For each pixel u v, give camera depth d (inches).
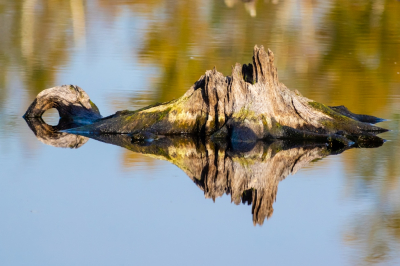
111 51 2578.7
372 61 2452.0
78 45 2728.8
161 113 1503.4
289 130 1430.9
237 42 2861.7
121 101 1753.2
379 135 1475.1
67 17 3577.8
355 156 1294.3
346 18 3555.6
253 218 957.8
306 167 1216.2
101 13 3708.2
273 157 1289.4
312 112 1477.6
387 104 1769.2
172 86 1971.0
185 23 3373.5
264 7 3983.8
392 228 925.8
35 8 3887.8
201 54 2546.8
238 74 1448.1
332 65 2370.8
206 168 1208.2
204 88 1491.1
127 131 1486.2
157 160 1256.8
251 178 1147.3
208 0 4254.4
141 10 3821.4
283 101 1466.5
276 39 2950.3
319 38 2994.6
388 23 3400.6
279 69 2292.1
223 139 1427.2
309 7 3914.9
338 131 1456.7
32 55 2482.8
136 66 2269.9
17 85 1961.1
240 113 1438.2
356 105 1744.6
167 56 2486.5
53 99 1621.6
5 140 1401.3
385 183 1112.8
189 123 1487.5
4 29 3142.2
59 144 1373.0
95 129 1489.9
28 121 1598.2
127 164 1221.7
